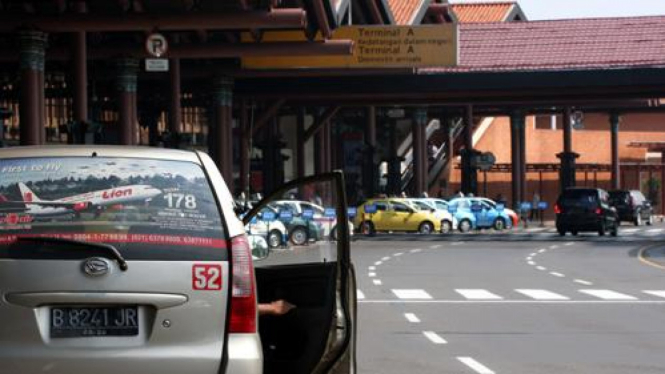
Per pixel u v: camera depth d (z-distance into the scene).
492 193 86.94
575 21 58.41
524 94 58.16
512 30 58.66
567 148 74.94
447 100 62.50
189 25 34.16
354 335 7.52
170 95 45.25
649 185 87.56
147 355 6.34
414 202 57.12
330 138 76.31
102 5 34.88
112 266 6.37
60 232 6.42
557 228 52.47
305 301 8.19
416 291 23.27
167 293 6.41
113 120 60.75
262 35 41.62
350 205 70.06
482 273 28.64
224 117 50.47
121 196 6.57
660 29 57.12
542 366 12.70
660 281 25.92
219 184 6.75
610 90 57.09
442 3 65.69
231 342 6.47
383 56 48.38
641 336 15.64
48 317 6.34
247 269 6.57
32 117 33.44
